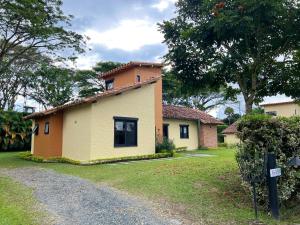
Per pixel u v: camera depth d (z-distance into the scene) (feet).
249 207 22.16
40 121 66.08
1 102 114.83
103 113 53.36
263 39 38.78
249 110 41.19
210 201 23.90
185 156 59.31
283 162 20.81
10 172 42.55
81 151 53.57
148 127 60.44
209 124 92.68
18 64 102.42
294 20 35.73
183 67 43.45
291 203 22.39
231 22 33.99
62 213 21.22
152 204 23.49
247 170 21.17
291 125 21.29
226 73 42.91
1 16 62.03
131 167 42.96
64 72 84.43
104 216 20.44
